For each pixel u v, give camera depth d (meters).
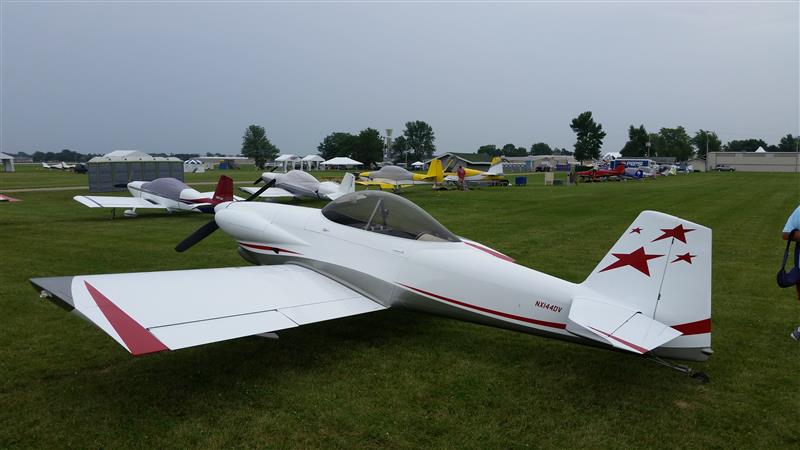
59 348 4.58
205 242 10.28
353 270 5.00
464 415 3.50
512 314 4.25
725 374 4.24
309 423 3.37
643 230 3.74
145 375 4.07
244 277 4.70
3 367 4.16
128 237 10.96
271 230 5.81
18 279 7.02
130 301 3.66
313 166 90.44
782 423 3.47
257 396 3.74
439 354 4.62
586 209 17.59
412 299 4.73
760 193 25.08
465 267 4.50
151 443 3.09
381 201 5.17
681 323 3.61
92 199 14.43
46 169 76.12
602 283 3.94
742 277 7.64
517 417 3.48
